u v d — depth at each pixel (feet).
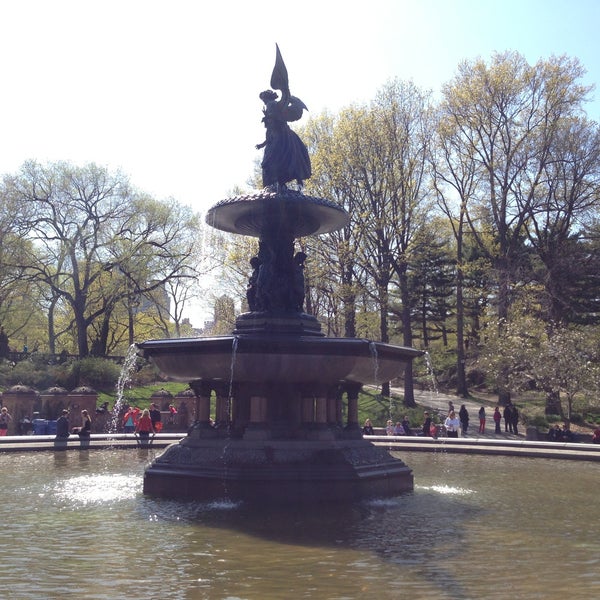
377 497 36.29
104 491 37.19
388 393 128.36
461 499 36.32
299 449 36.52
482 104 126.41
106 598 17.93
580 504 34.91
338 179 118.62
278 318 41.70
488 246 151.84
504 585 19.58
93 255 155.94
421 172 123.75
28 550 23.49
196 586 19.17
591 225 131.54
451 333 191.21
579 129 126.00
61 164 149.69
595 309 134.00
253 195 42.14
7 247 145.28
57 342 210.59
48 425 91.71
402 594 18.57
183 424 107.04
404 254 121.08
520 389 114.62
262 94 45.85
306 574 20.56
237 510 31.78
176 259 163.02
